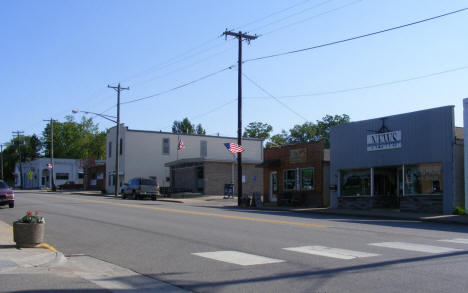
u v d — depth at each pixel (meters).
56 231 14.91
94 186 71.19
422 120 23.53
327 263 9.27
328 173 30.17
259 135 87.50
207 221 18.08
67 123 110.19
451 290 7.07
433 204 22.86
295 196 31.36
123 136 55.25
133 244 12.15
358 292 7.00
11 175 117.81
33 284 7.60
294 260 9.65
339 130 28.41
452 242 12.38
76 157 108.69
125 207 26.42
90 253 10.88
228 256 10.21
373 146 26.05
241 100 32.31
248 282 7.75
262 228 15.67
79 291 7.20
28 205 28.17
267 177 34.88
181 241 12.59
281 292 7.07
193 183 46.72
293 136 74.69
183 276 8.31
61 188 73.19
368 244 11.95
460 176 22.47
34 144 116.06
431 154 23.00
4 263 9.24
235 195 46.00
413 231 15.29
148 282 7.95
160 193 47.03
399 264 9.10
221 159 45.25
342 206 27.95
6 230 14.45
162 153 56.38
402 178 24.59
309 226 16.47
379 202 26.16
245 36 32.47
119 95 48.72
